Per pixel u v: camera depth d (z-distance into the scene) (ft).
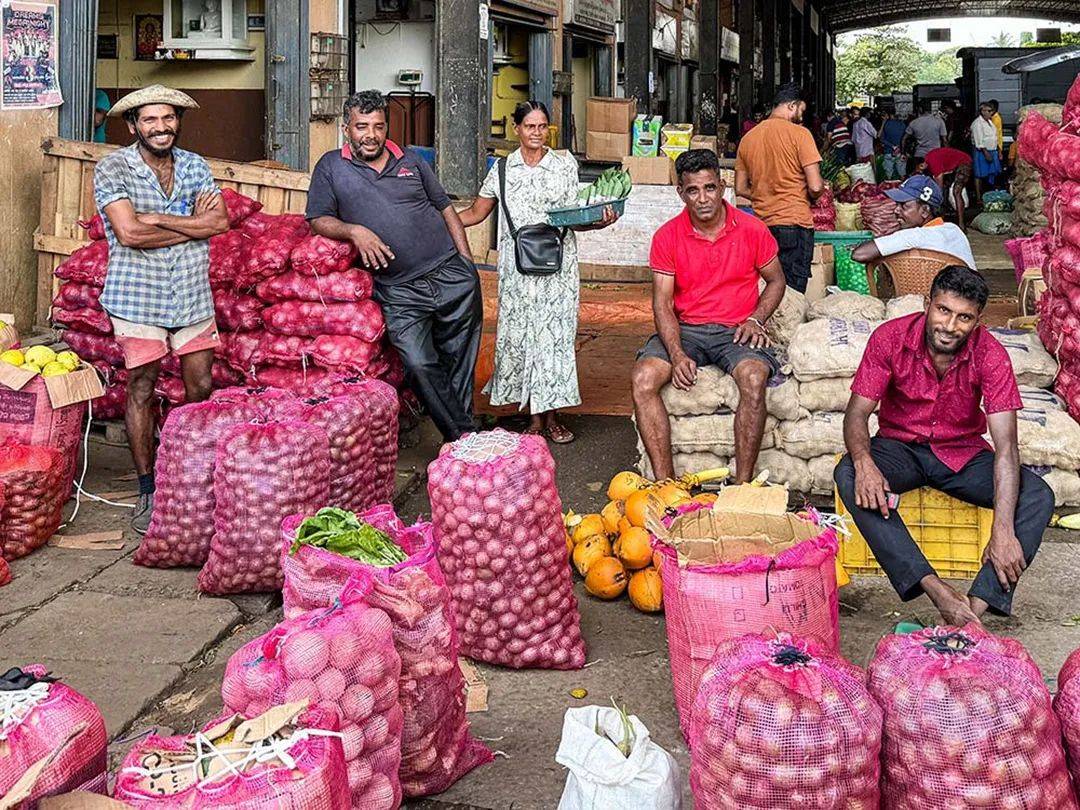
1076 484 16.83
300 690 8.61
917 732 8.40
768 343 17.89
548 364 20.79
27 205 24.21
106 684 12.39
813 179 25.46
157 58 39.55
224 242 20.22
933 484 13.92
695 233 17.67
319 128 37.09
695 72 83.56
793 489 17.54
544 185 20.57
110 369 21.20
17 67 23.54
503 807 10.17
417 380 19.47
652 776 8.74
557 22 52.95
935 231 23.56
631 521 14.69
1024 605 14.16
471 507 12.25
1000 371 12.89
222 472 14.38
